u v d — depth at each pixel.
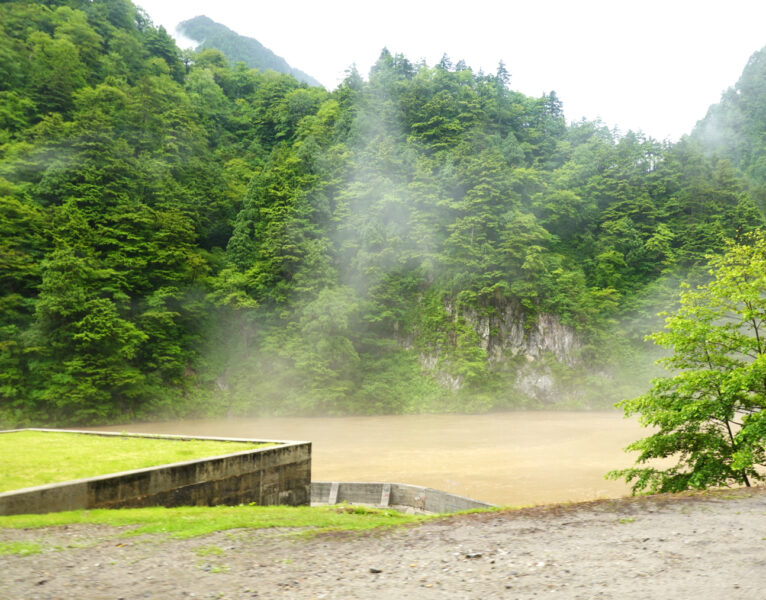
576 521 9.67
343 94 120.25
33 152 77.12
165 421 65.88
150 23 152.25
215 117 128.50
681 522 9.12
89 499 12.94
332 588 6.31
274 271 83.00
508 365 80.88
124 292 70.69
